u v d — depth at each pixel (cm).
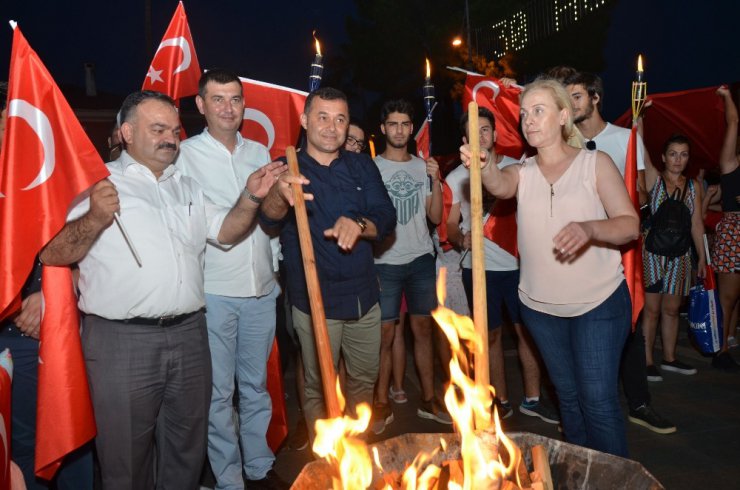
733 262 570
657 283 545
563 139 319
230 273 361
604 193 298
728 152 576
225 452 364
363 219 343
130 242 282
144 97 297
